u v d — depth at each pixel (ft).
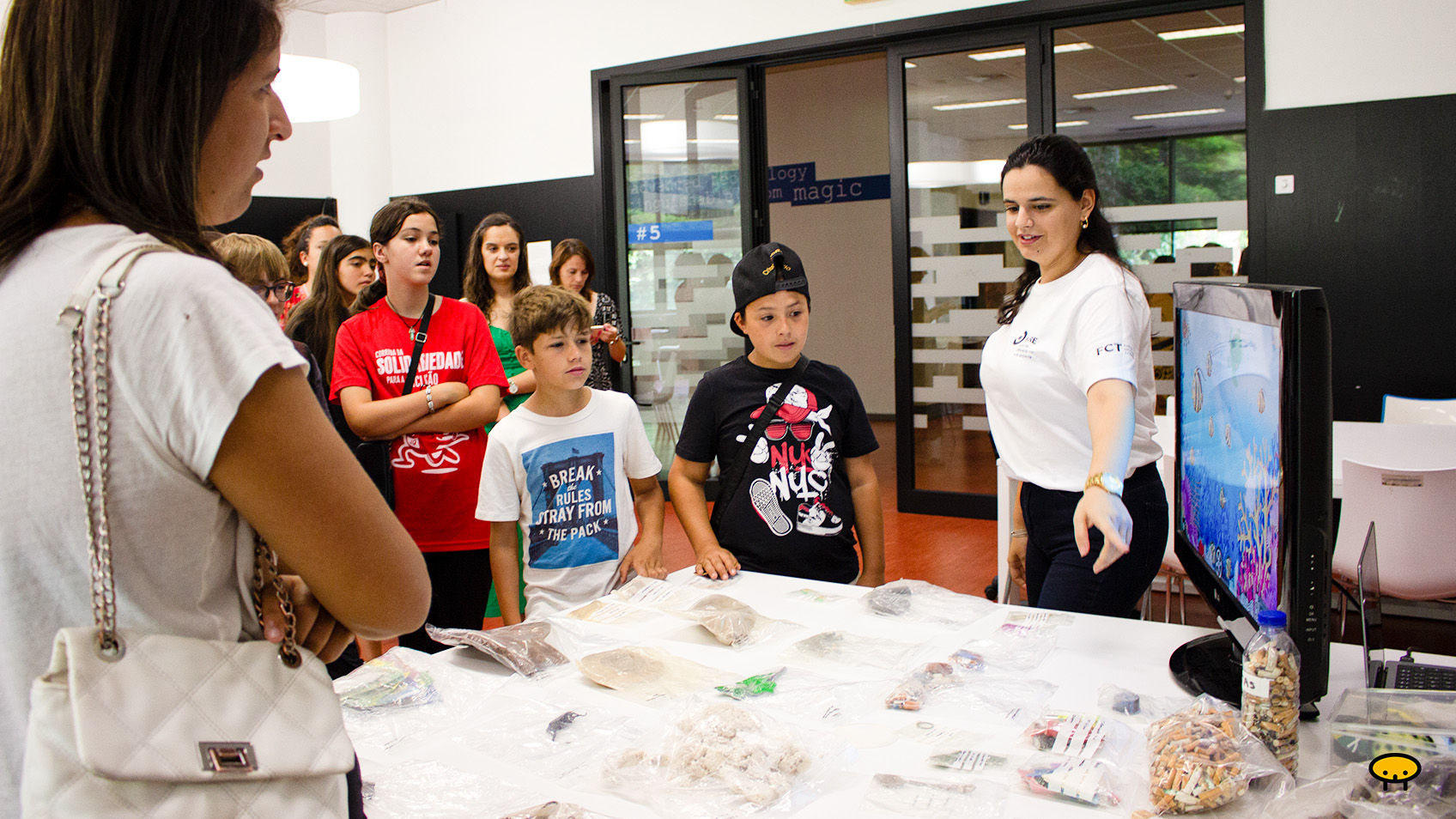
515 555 7.52
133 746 2.05
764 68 19.77
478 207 23.20
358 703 4.46
